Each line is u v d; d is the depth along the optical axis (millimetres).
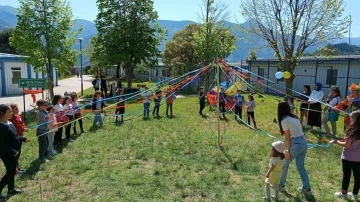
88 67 68562
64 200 4695
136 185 5266
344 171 4770
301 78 23406
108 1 23047
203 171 6004
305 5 16453
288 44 17438
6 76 22812
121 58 22328
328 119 9039
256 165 6355
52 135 7059
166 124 11164
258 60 26359
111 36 22625
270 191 5109
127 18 23062
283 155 4707
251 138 8898
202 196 4875
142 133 9508
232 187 5195
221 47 23578
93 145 7973
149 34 23656
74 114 8922
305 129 10172
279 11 17031
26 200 4676
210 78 18891
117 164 6402
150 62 24312
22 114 13469
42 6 16562
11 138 4777
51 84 17281
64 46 17453
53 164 6391
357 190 4699
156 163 6516
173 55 41344
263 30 17641
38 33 16625
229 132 9805
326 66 21328
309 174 5914
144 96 12867
